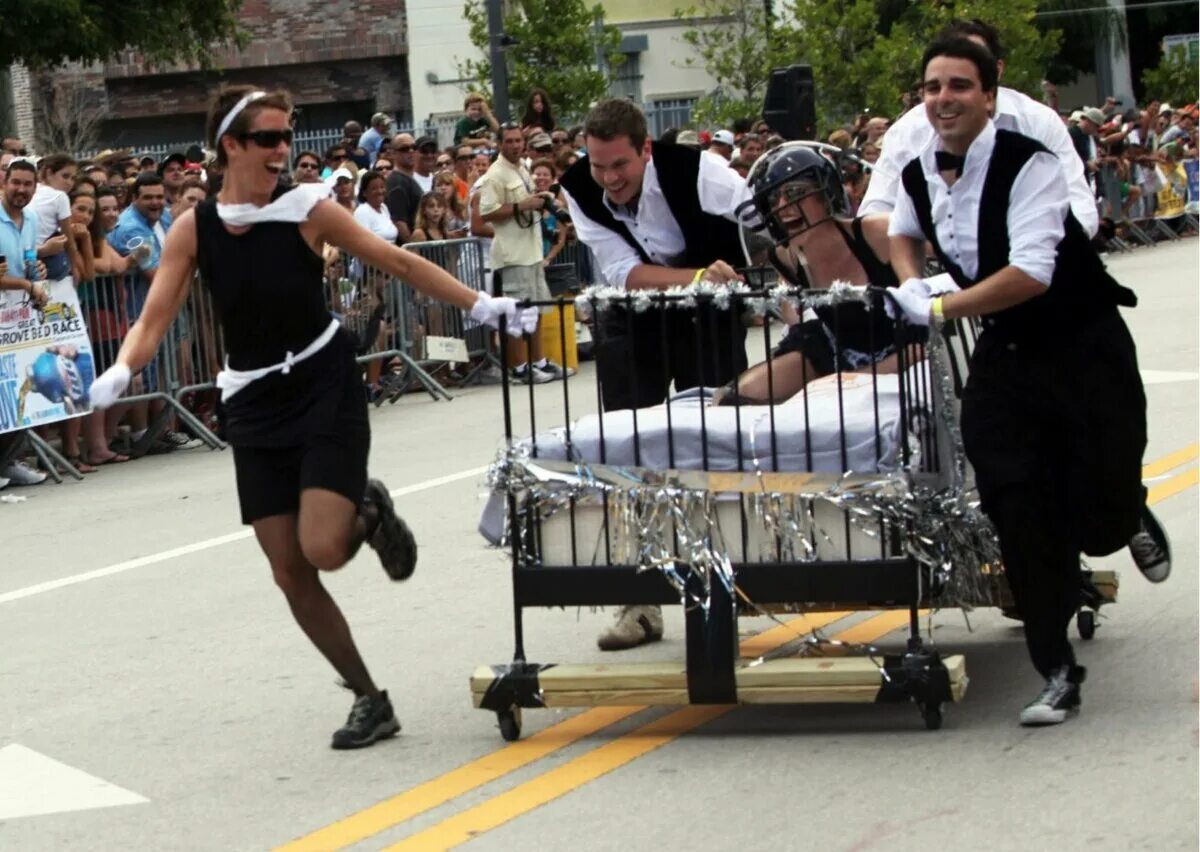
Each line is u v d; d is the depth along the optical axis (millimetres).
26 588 14047
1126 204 41094
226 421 8891
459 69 52625
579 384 24453
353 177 25594
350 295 23312
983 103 8484
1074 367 8461
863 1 49594
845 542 8641
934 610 9812
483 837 7668
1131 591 11352
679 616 11609
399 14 57875
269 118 8438
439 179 25828
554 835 7629
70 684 10898
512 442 8898
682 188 10648
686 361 10672
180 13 40750
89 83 55344
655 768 8461
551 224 26359
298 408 8695
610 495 8797
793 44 49875
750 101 50625
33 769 9164
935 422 8734
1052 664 8680
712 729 9070
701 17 55562
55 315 19297
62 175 19875
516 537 8883
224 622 12297
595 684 8797
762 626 11156
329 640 9102
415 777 8586
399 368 24609
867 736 8727
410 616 11938
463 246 24797
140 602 13188
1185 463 15297
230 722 9812
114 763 9180
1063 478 8648
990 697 9266
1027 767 8062
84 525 16688
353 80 58250
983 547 8977
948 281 8750
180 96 56656
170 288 8695
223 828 8055
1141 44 83312
